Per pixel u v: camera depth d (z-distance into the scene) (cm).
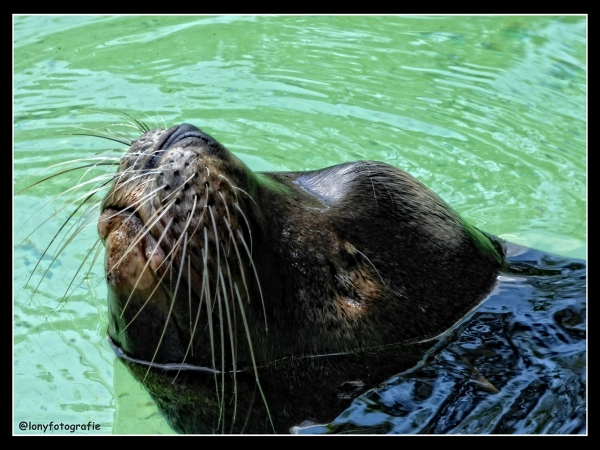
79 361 424
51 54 766
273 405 372
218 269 337
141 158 347
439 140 641
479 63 758
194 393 379
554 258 468
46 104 682
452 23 834
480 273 424
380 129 655
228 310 339
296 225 376
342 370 381
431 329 397
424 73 740
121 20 835
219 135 641
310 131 651
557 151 630
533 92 711
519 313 413
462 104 692
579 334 402
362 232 392
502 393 371
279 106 685
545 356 390
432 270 403
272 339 372
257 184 365
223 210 342
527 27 822
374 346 385
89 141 631
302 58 764
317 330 377
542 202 571
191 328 365
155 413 397
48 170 595
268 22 833
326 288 378
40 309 466
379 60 762
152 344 375
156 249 343
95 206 416
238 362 373
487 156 623
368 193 402
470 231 437
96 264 504
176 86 712
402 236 400
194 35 805
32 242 523
